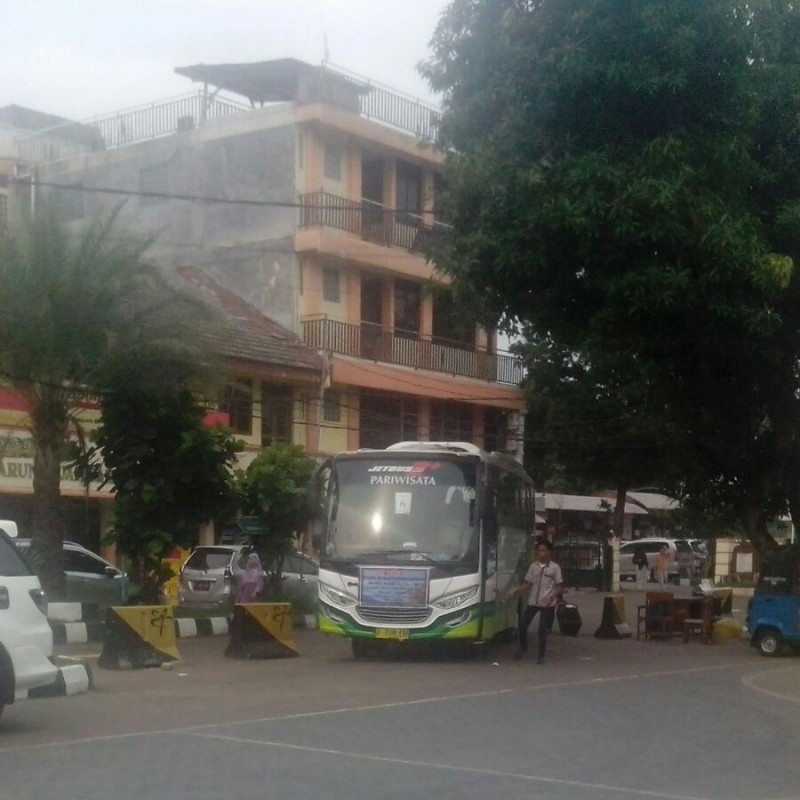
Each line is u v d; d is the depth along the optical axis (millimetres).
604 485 47344
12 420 28953
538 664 20188
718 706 15117
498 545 20922
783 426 24266
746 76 19125
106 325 23359
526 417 44719
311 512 20438
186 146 38781
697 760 11250
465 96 20562
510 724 13180
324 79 37969
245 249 37719
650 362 22391
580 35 18922
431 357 39906
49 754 10953
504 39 19641
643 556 48531
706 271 19078
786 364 22844
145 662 18625
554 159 19484
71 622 22750
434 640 19578
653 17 18516
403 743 11781
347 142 37875
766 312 19453
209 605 28312
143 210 39250
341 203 37344
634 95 18969
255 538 27969
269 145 37531
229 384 26125
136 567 25109
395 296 39438
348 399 37594
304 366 35156
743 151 19203
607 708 14680
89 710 13938
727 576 49844
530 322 21828
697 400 24109
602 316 20156
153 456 24734
